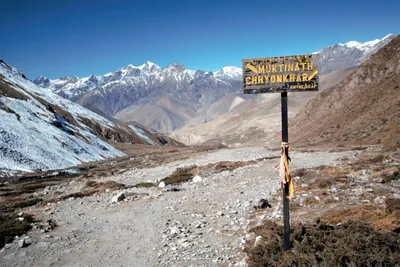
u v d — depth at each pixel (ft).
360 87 265.34
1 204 81.41
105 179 126.72
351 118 216.74
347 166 79.97
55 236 45.06
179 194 71.20
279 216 43.21
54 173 169.07
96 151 306.35
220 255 33.88
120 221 51.78
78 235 45.55
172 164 176.35
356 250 25.48
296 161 114.62
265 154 183.83
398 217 34.32
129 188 87.61
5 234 44.55
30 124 249.96
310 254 26.17
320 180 63.62
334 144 183.52
